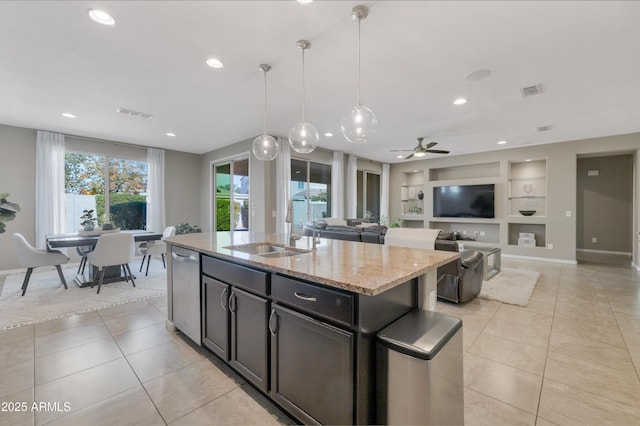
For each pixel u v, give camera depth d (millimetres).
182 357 2242
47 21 2074
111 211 5906
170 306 2725
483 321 2916
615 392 1825
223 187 6715
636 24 2111
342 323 1326
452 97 3551
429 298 1763
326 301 1386
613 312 3162
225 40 2344
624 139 5359
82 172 5559
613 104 3773
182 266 2521
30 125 4711
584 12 1988
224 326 2035
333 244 2576
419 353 1218
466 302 3436
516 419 1599
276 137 5711
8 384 1889
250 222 5820
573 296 3715
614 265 5648
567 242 5891
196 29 2193
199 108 3953
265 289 1704
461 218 7254
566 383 1919
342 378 1325
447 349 1344
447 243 3314
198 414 1641
